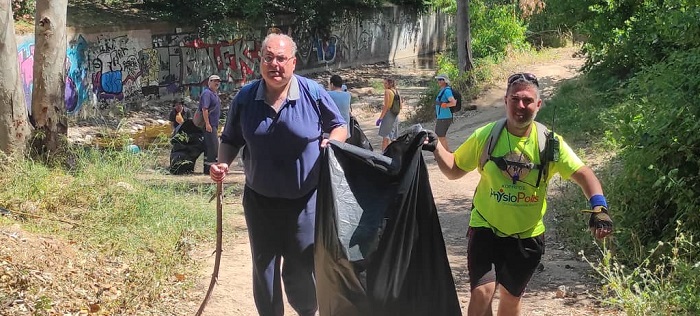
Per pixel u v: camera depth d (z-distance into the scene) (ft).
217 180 15.47
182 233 25.31
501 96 71.46
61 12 35.65
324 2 113.70
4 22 32.96
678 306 16.10
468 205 32.55
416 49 147.95
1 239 20.24
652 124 21.94
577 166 13.38
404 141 13.76
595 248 23.11
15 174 28.45
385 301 13.55
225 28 93.61
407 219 13.65
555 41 99.71
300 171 15.24
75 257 21.02
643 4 50.78
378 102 92.48
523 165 13.32
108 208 26.18
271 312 15.72
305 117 15.24
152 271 20.43
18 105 33.68
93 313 17.54
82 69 74.74
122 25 79.87
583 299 19.03
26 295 17.48
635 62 51.26
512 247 13.65
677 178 21.25
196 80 91.71
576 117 46.91
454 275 21.88
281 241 15.74
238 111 15.51
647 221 21.94
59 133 35.50
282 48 14.92
